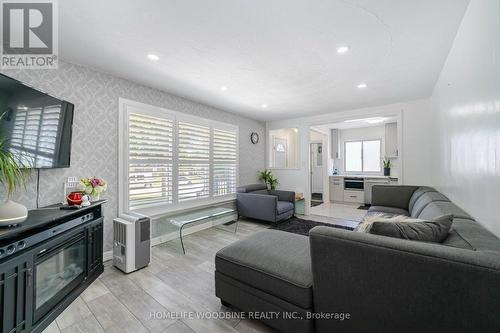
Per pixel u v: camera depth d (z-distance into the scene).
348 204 6.42
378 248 1.08
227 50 2.17
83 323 1.60
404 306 1.03
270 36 1.93
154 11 1.61
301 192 5.23
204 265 2.53
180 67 2.54
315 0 1.50
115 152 2.78
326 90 3.32
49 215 1.75
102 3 1.52
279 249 1.71
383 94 3.52
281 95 3.55
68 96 2.38
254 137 5.40
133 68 2.56
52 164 2.05
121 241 2.40
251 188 4.75
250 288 1.56
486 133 1.31
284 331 1.39
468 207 1.67
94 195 2.32
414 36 1.94
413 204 3.01
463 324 0.90
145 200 3.08
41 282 1.66
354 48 2.14
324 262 1.24
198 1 1.50
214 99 3.76
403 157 3.93
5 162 1.53
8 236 1.32
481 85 1.37
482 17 1.33
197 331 1.51
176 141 3.50
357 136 6.98
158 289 2.04
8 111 1.64
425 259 0.96
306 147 5.16
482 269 0.85
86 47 2.10
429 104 3.67
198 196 3.89
